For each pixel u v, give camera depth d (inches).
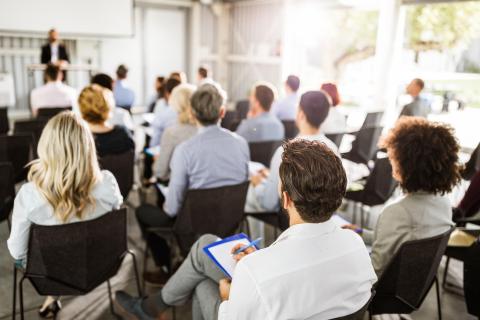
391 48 257.0
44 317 94.0
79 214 75.3
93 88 116.2
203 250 65.4
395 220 69.1
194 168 93.4
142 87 400.2
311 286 43.6
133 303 86.8
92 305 99.0
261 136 148.9
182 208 87.9
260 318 43.5
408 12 258.2
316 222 46.0
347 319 46.5
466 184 177.0
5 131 184.2
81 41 354.9
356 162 181.3
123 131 122.3
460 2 220.4
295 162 45.6
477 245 80.9
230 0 401.7
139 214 101.8
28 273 73.7
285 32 346.6
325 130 174.7
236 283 44.4
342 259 45.6
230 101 433.1
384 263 70.5
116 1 342.0
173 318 87.9
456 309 103.4
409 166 68.7
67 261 74.1
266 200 99.7
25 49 333.1
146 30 390.0
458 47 261.7
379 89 264.7
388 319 98.5
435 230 69.8
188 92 115.1
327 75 423.5
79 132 71.9
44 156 71.1
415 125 71.0
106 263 80.1
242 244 66.4
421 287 71.7
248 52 397.1
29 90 343.9
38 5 309.9
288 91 203.8
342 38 414.3
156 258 110.0
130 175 122.3
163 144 116.6
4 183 98.8
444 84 251.1
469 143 214.7
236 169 98.6
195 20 402.0
